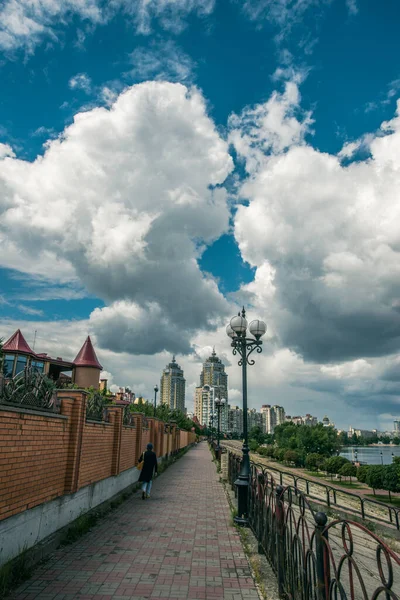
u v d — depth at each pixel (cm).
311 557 360
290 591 413
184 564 549
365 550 834
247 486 808
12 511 486
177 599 433
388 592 204
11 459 484
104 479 927
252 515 725
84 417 741
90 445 804
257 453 8656
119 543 639
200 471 1948
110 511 899
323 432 7675
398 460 2933
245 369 949
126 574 501
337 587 279
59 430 644
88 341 4325
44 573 493
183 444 3962
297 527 405
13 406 498
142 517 848
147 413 2681
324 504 1594
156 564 544
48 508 597
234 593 455
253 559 563
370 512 1781
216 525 795
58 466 640
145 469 1106
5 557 466
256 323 977
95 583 467
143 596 436
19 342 3381
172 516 867
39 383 572
